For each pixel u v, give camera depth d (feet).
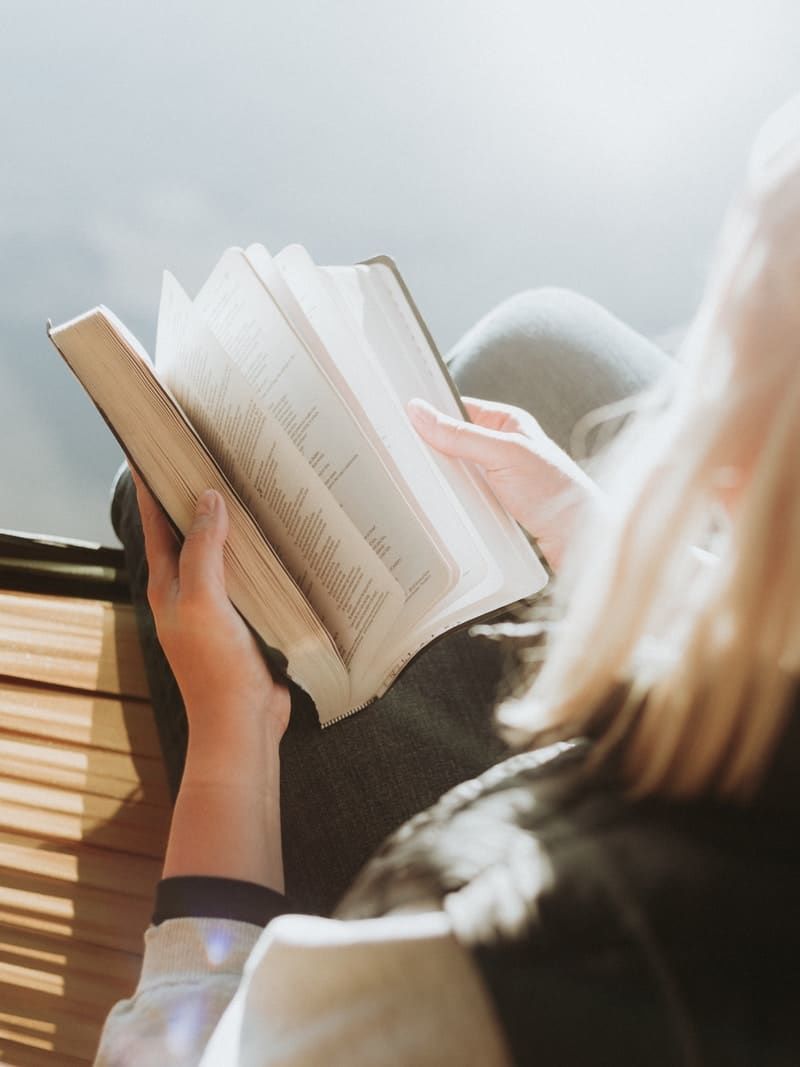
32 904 3.00
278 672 2.11
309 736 2.59
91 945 2.95
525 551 2.17
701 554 1.84
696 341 1.11
